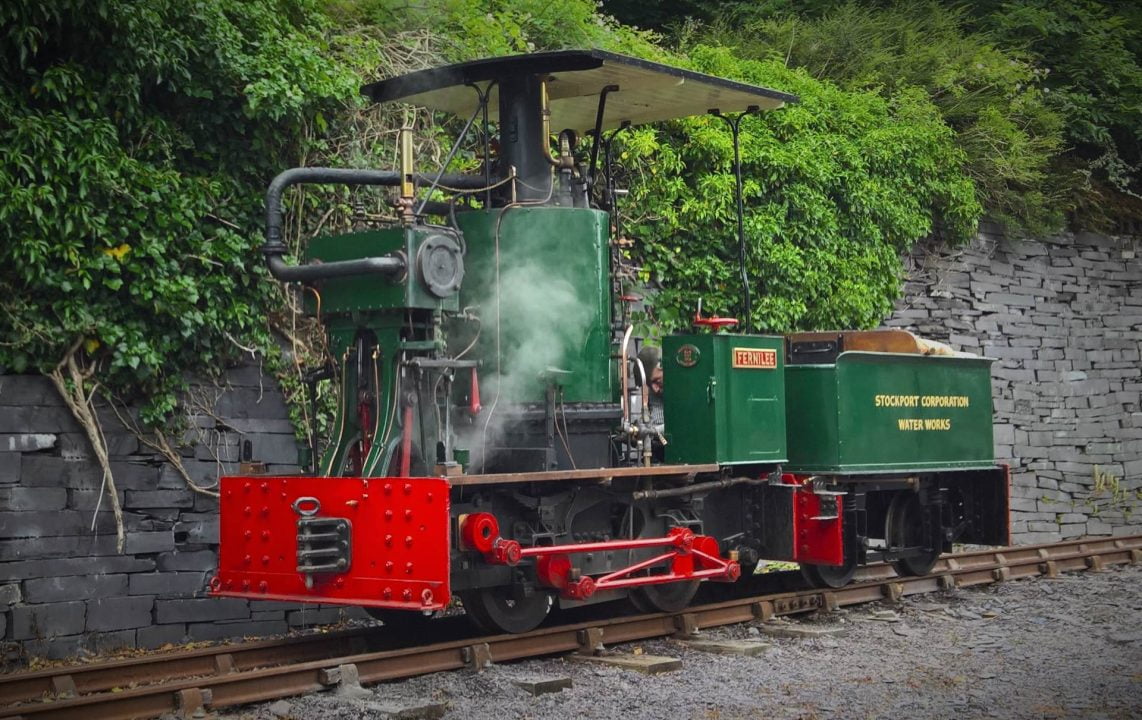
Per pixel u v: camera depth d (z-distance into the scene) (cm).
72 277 848
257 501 761
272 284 960
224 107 937
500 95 838
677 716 621
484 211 813
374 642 812
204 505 920
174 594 900
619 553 848
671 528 885
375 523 709
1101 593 1073
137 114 890
